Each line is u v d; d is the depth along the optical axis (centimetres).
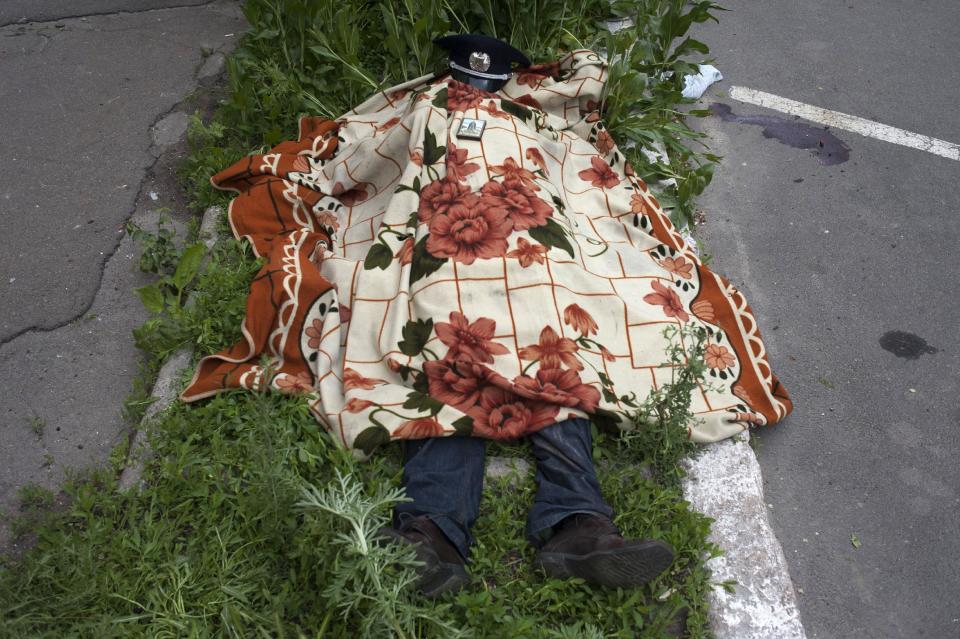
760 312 327
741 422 262
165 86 423
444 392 239
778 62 473
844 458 275
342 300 274
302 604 208
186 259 299
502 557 226
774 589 224
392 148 313
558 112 355
